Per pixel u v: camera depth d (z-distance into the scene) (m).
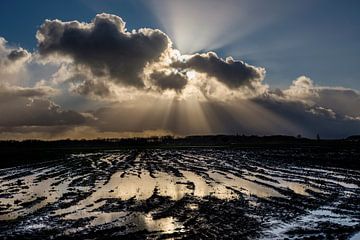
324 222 27.61
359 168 63.53
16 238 24.97
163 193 41.97
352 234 24.42
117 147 182.75
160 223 28.17
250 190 43.38
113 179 55.81
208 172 62.56
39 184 51.97
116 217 30.52
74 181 54.50
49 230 26.77
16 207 35.66
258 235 24.42
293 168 66.38
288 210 32.12
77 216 31.23
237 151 120.81
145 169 69.75
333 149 110.31
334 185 46.22
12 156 111.38
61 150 154.00
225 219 28.95
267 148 131.88
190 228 26.50
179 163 81.69
